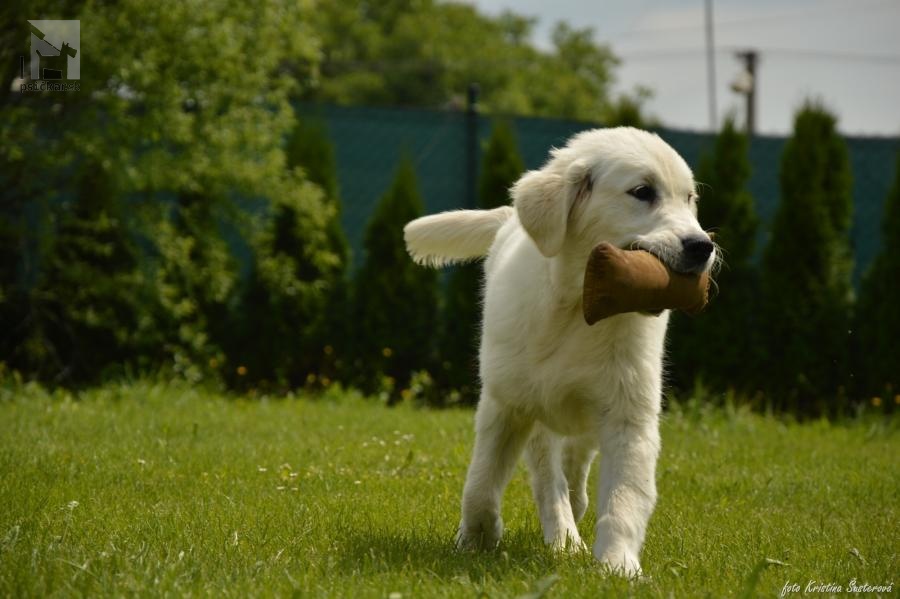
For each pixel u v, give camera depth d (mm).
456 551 4402
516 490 6125
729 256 11422
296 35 12359
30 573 3658
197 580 3705
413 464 6648
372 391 11961
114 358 11594
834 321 11312
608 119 12141
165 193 12312
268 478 6000
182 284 11742
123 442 6988
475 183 12875
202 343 11773
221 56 11367
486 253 5590
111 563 3838
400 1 40812
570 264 4352
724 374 11453
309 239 12062
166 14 10953
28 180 11062
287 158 12227
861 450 8297
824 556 4441
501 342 4492
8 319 11445
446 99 37594
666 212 4223
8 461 6051
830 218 11383
